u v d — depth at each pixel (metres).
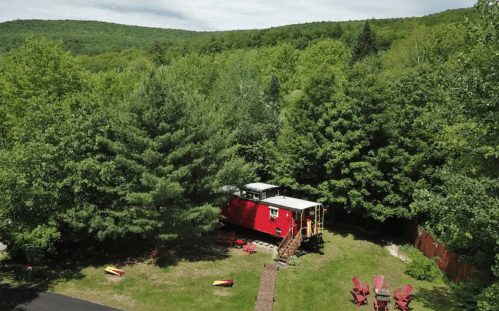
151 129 21.39
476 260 15.88
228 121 37.94
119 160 20.39
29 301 16.75
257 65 73.44
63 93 28.08
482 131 14.24
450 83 16.55
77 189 18.59
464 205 12.83
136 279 19.84
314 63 64.88
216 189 22.72
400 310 17.27
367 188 26.48
